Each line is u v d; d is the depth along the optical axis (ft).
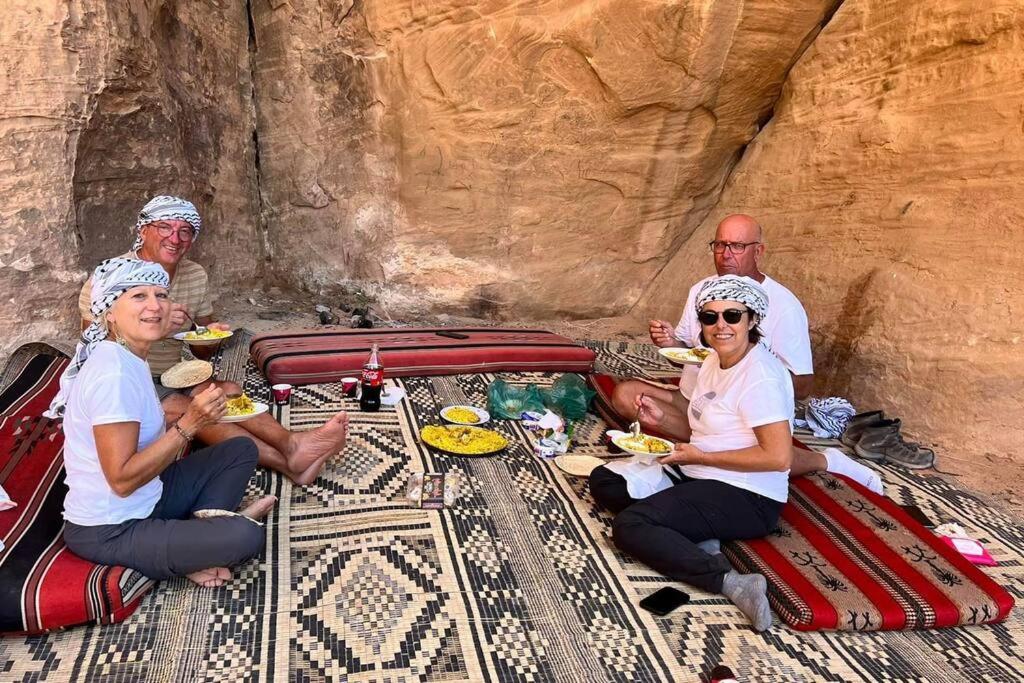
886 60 16.22
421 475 10.57
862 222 16.65
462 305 21.27
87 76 13.82
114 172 15.42
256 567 8.50
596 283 22.02
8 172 13.07
